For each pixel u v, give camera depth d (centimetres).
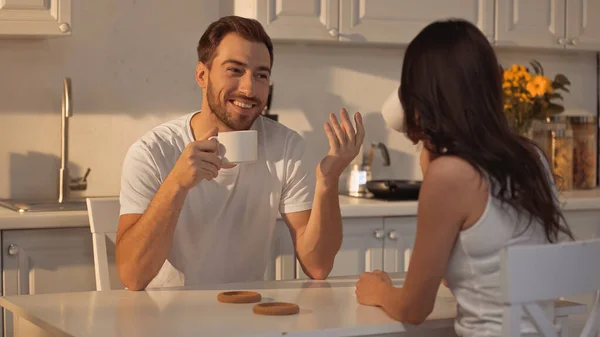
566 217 341
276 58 359
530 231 154
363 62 372
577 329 312
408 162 381
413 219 324
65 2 295
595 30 373
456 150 149
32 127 326
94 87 333
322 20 329
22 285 276
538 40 363
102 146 336
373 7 336
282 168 230
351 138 209
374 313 162
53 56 327
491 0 354
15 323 179
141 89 340
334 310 164
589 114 412
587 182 380
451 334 162
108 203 240
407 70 154
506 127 152
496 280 150
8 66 322
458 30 150
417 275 151
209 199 221
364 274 178
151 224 197
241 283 196
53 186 330
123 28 336
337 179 212
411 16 342
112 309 165
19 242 275
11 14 288
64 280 282
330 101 367
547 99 362
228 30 218
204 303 171
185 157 193
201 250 223
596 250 148
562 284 143
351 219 312
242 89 215
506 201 148
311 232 215
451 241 150
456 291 157
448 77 148
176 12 343
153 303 171
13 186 325
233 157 189
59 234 280
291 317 157
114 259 278
